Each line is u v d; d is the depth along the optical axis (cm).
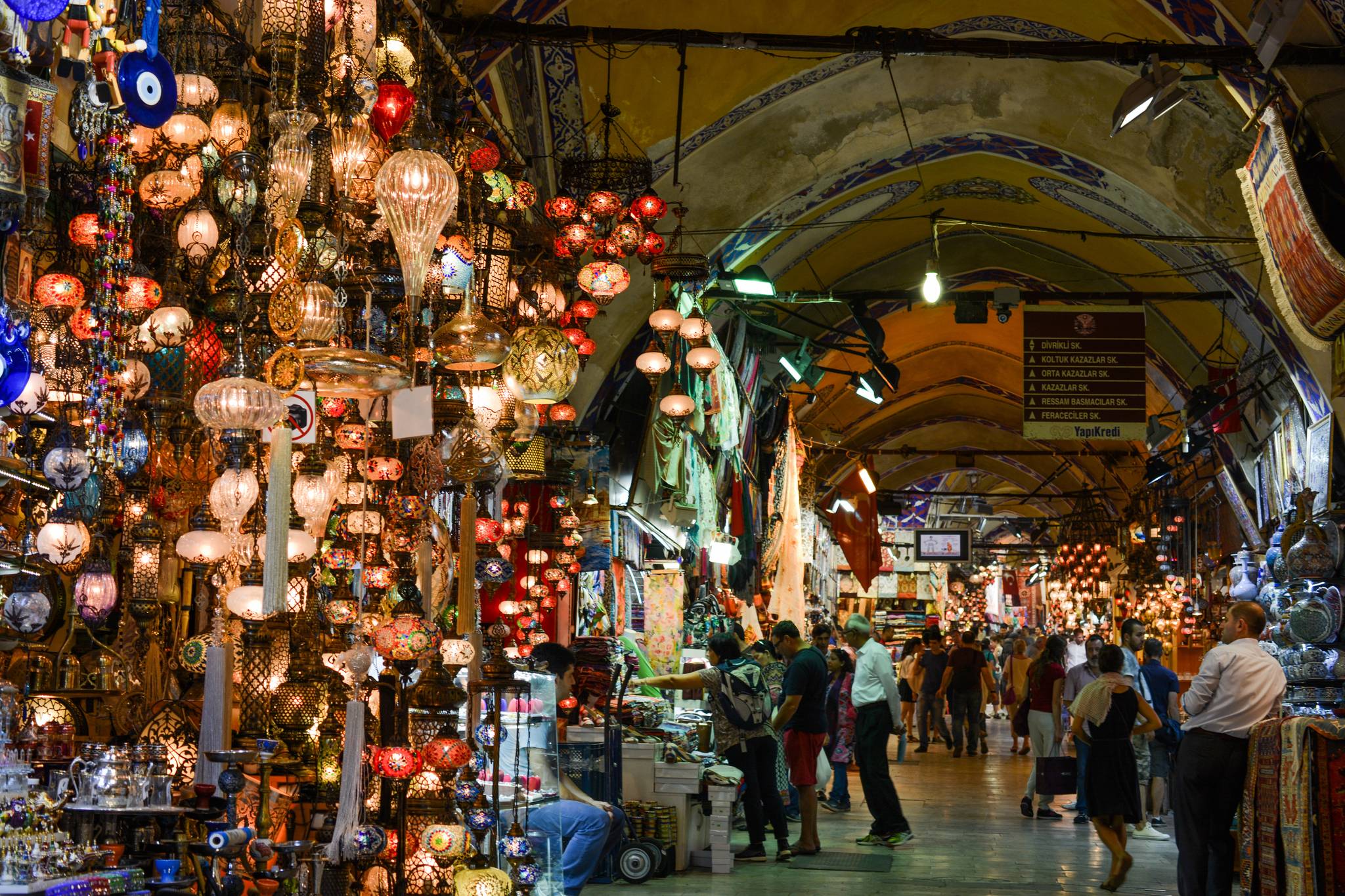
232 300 407
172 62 436
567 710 725
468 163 532
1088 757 768
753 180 1180
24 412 355
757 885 743
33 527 393
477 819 439
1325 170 840
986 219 1541
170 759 395
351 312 479
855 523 2320
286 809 439
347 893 406
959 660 1758
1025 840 950
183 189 413
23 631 366
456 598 509
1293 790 591
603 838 580
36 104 318
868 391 1662
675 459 1090
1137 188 1220
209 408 354
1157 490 2352
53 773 347
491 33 759
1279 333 1255
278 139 403
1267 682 649
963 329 2106
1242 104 895
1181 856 656
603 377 1101
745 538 1570
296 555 412
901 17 1062
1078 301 1523
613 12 971
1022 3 1045
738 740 843
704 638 1214
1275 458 1466
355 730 396
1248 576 1223
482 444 482
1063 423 1452
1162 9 911
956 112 1202
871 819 1087
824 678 883
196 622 484
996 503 4175
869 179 1302
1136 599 2516
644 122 1061
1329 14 793
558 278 634
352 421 464
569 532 812
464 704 484
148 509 432
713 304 1279
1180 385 1750
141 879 310
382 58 484
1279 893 609
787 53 1062
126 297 400
